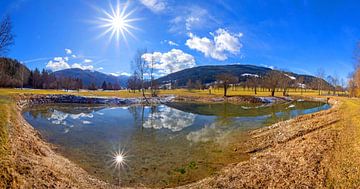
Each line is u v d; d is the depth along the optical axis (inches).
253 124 1561.3
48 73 6043.3
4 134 695.1
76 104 2672.2
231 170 709.9
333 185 525.7
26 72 5383.9
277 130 1206.9
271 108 2709.2
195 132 1298.0
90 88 6825.8
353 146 737.0
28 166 538.9
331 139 857.5
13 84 4840.1
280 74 4690.0
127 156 868.6
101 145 1000.9
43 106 2361.0
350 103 1955.0
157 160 832.3
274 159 745.0
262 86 5403.5
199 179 684.7
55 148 924.6
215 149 965.8
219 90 5674.2
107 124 1488.7
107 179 671.1
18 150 631.8
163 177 697.0
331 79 5787.4
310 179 565.9
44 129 1248.2
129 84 5251.0
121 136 1168.8
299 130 1103.6
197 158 856.3
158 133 1256.8
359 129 924.6
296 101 3887.8
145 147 987.9
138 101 3095.5
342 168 595.8
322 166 627.2
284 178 589.3
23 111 1893.5
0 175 460.4
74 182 563.8
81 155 863.1
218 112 2268.7
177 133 1266.0
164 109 2468.0
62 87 5856.3
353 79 3348.9
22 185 458.3
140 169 749.9
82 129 1302.9
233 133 1272.1
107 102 2878.9
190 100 3690.9
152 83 3939.5
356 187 502.0
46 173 540.7
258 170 661.3
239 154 902.4
